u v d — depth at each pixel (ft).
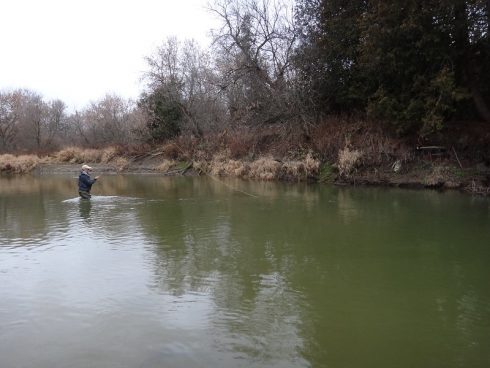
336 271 27.96
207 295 24.23
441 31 60.34
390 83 72.02
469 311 21.89
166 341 19.06
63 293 24.76
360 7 74.84
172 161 116.16
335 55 81.30
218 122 116.57
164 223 43.78
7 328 20.57
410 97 67.62
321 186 72.38
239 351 18.19
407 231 37.91
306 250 32.78
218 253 32.40
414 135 70.28
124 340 19.24
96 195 68.64
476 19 58.34
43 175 125.90
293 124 89.66
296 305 22.79
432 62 64.18
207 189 74.23
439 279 26.32
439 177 63.41
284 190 68.85
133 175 113.70
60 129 216.54
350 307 22.47
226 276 27.32
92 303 23.29
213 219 45.44
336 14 78.48
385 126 72.59
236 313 21.86
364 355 17.87
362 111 81.97
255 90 97.45
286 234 38.04
